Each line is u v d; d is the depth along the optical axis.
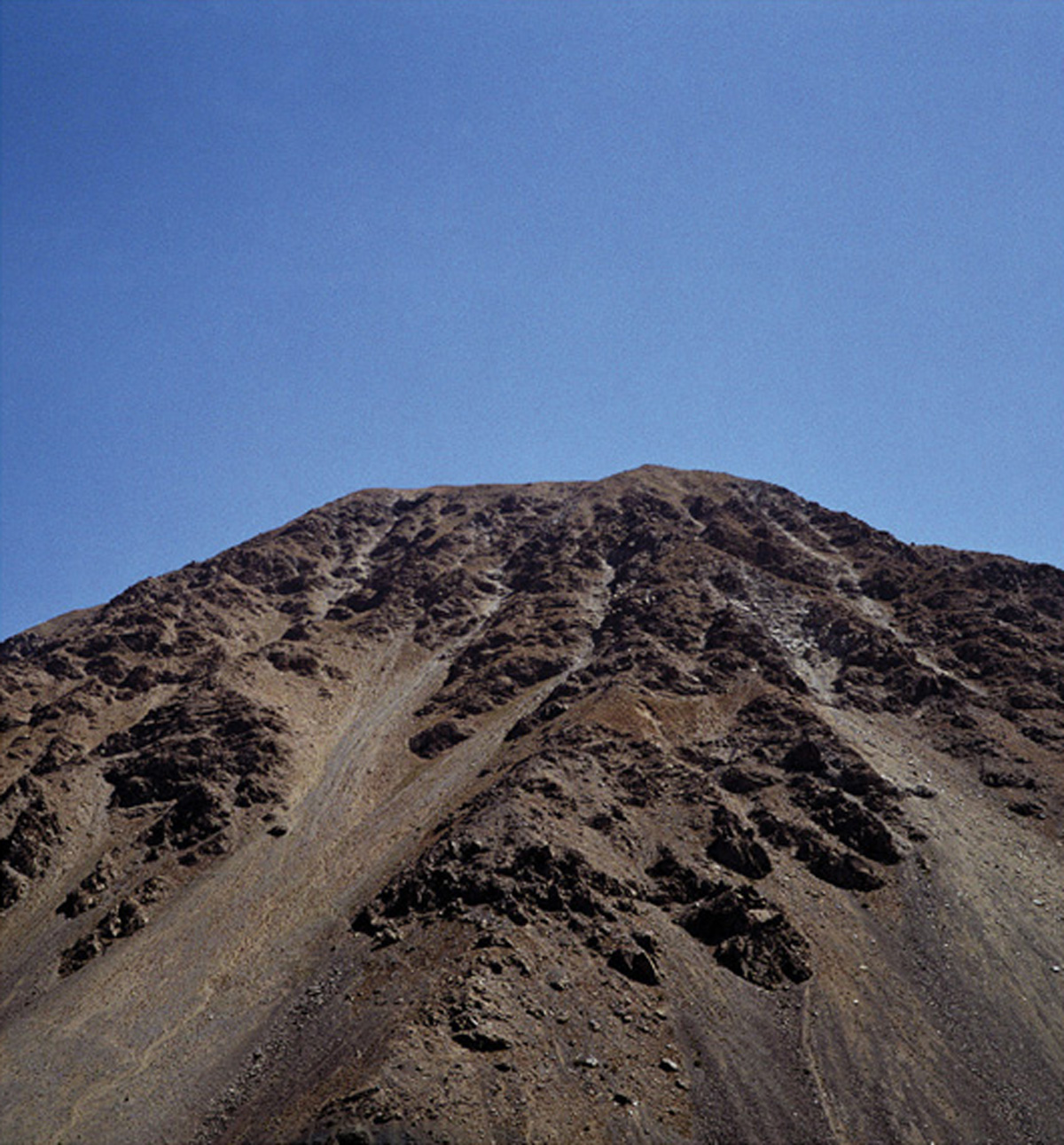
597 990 62.31
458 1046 53.59
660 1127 51.72
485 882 72.50
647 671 121.69
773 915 71.62
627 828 85.06
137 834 101.50
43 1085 62.06
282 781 111.00
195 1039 64.50
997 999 67.75
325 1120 47.38
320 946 73.75
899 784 97.25
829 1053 60.34
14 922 88.94
